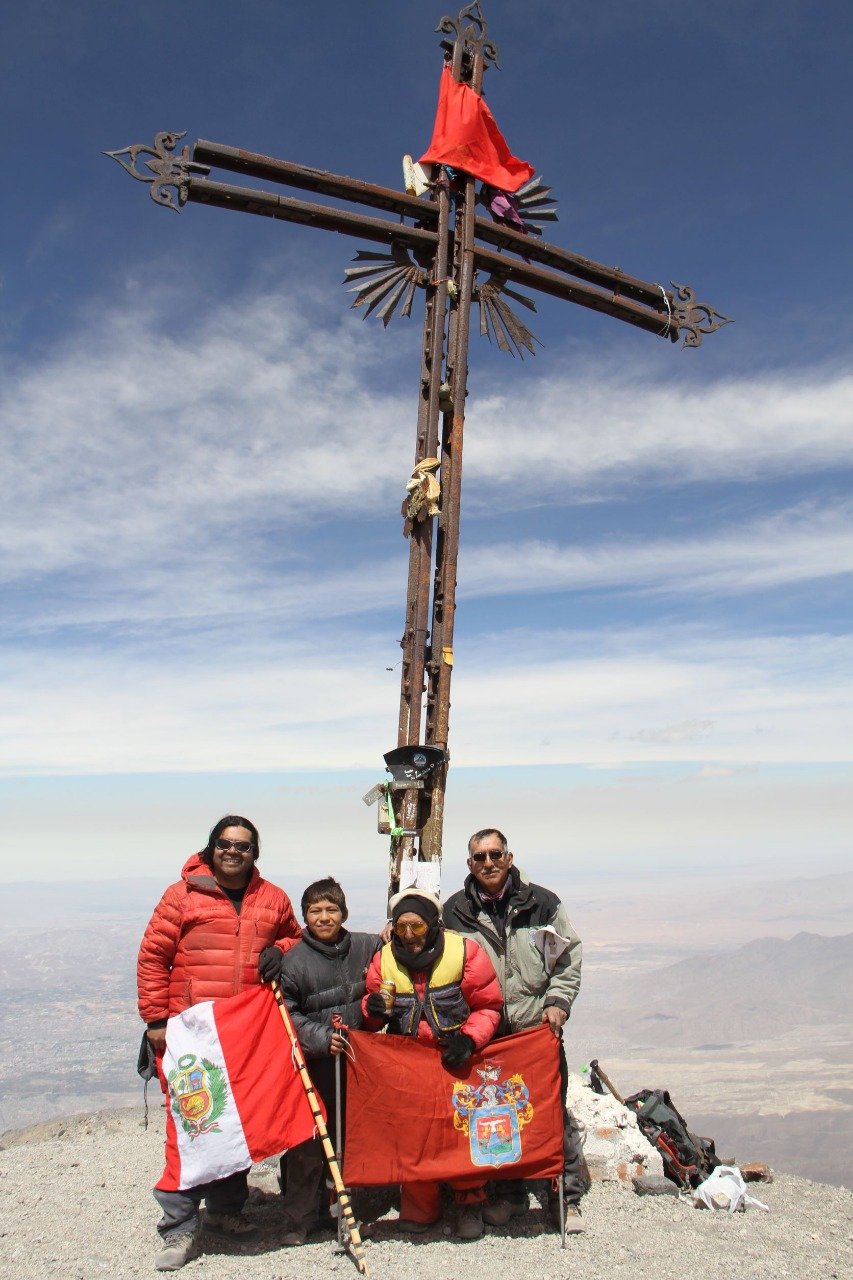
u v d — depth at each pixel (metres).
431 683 7.85
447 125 8.67
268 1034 5.76
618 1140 7.07
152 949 5.85
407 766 7.38
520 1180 5.95
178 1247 5.27
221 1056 5.62
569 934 6.07
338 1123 5.60
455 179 8.78
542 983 6.05
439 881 7.31
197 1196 5.47
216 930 5.86
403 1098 5.64
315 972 5.79
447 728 7.73
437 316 8.30
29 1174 7.78
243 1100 5.57
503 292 8.91
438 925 5.69
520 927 6.07
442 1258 5.27
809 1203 6.60
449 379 8.34
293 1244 5.54
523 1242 5.54
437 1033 5.64
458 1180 5.59
